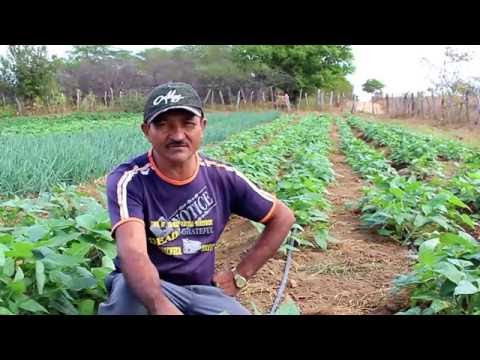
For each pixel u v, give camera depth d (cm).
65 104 3394
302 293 406
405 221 539
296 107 3972
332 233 561
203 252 288
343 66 4609
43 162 760
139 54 4078
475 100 2608
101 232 340
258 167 809
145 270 256
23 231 350
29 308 288
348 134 1731
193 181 279
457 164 987
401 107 3203
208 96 3875
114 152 987
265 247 305
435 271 308
